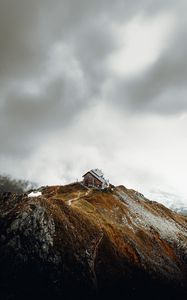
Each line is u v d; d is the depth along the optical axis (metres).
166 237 114.69
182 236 124.62
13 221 67.06
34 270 61.72
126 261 82.38
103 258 76.69
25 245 64.19
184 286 95.19
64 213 78.00
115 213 111.19
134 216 117.12
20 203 73.69
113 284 73.00
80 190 131.38
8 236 64.69
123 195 137.50
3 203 74.06
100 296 67.88
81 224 79.62
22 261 62.00
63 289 61.78
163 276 89.44
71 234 72.88
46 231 68.19
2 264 60.34
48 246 66.12
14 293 56.38
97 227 83.94
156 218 130.88
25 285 58.75
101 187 136.50
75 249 70.25
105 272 73.69
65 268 65.06
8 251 62.47
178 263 103.44
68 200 110.12
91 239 77.62
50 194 126.88
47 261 64.00
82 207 99.56
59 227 71.69
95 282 68.38
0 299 54.03
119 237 89.44
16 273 59.91
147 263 88.06
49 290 60.09
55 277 62.56
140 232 104.44
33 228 67.19
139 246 93.50
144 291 79.19
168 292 86.56
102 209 109.56
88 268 69.00
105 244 80.88
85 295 64.25
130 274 79.50
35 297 57.78
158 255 97.56
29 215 68.75
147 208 140.12
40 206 72.25
